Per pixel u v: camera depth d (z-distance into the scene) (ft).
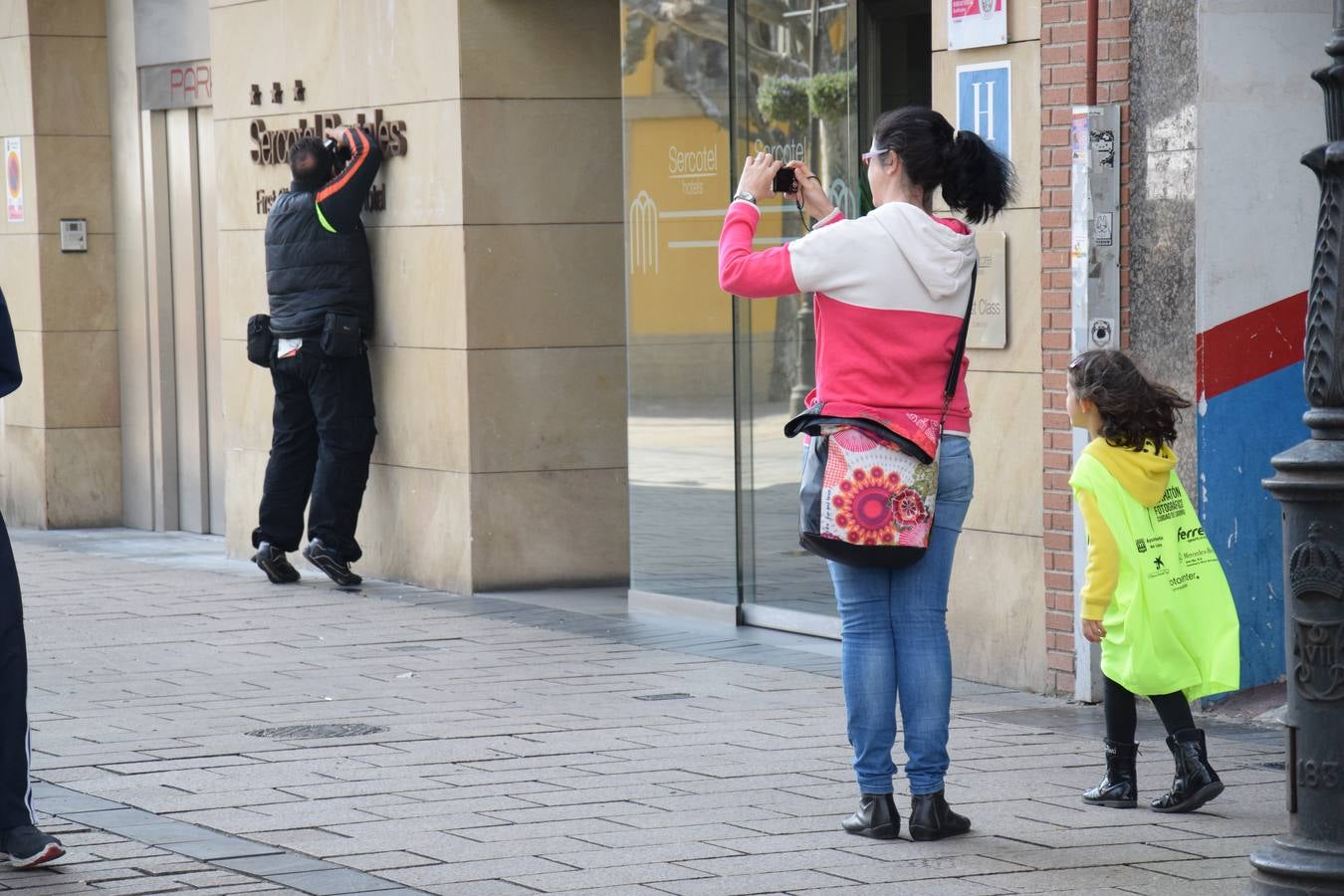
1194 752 42.78
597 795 45.11
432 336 82.48
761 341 71.92
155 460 111.75
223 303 95.25
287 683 61.41
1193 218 54.60
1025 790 45.44
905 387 39.63
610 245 82.64
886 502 39.01
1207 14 54.03
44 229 112.27
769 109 71.31
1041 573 58.59
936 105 61.41
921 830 40.47
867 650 40.63
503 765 48.75
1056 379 57.52
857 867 38.47
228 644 69.31
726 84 72.28
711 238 73.15
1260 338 55.57
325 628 72.95
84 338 113.60
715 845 40.32
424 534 84.07
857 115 68.23
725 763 48.73
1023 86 58.23
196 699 58.70
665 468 75.46
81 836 41.73
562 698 58.39
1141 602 42.29
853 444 39.19
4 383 40.04
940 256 39.50
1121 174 55.98
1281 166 55.36
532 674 62.75
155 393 111.24
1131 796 43.55
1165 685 42.37
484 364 81.00
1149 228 55.67
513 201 81.00
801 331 70.33
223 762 49.49
